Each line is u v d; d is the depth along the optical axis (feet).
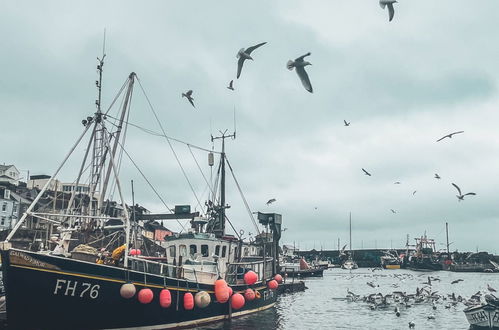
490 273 508.53
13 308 67.56
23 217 74.90
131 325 78.79
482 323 100.07
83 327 73.00
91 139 98.32
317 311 133.18
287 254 473.67
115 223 158.51
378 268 611.88
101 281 73.56
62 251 84.89
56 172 84.48
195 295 90.33
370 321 114.21
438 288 254.88
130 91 116.26
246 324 101.09
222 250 106.01
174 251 104.12
